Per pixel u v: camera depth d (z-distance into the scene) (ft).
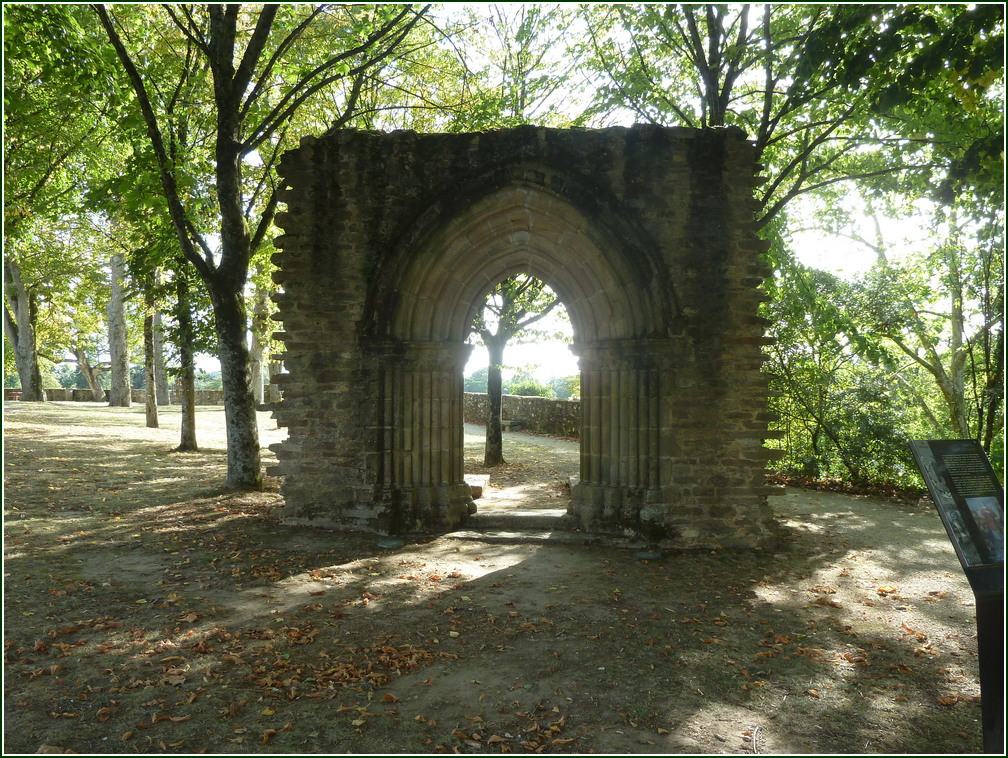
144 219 35.37
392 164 27.58
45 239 74.49
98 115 39.78
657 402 26.35
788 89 34.19
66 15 29.12
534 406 78.33
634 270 26.27
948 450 12.96
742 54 33.47
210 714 12.81
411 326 27.94
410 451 27.96
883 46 22.70
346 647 15.97
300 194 27.78
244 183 44.21
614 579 21.75
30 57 30.78
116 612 17.93
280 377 28.14
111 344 88.33
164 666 14.80
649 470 26.32
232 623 17.39
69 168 47.42
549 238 27.55
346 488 27.81
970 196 30.76
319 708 13.12
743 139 26.37
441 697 13.64
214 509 30.66
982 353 50.03
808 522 31.04
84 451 45.93
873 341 40.09
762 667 15.26
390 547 25.23
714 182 26.35
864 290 43.34
